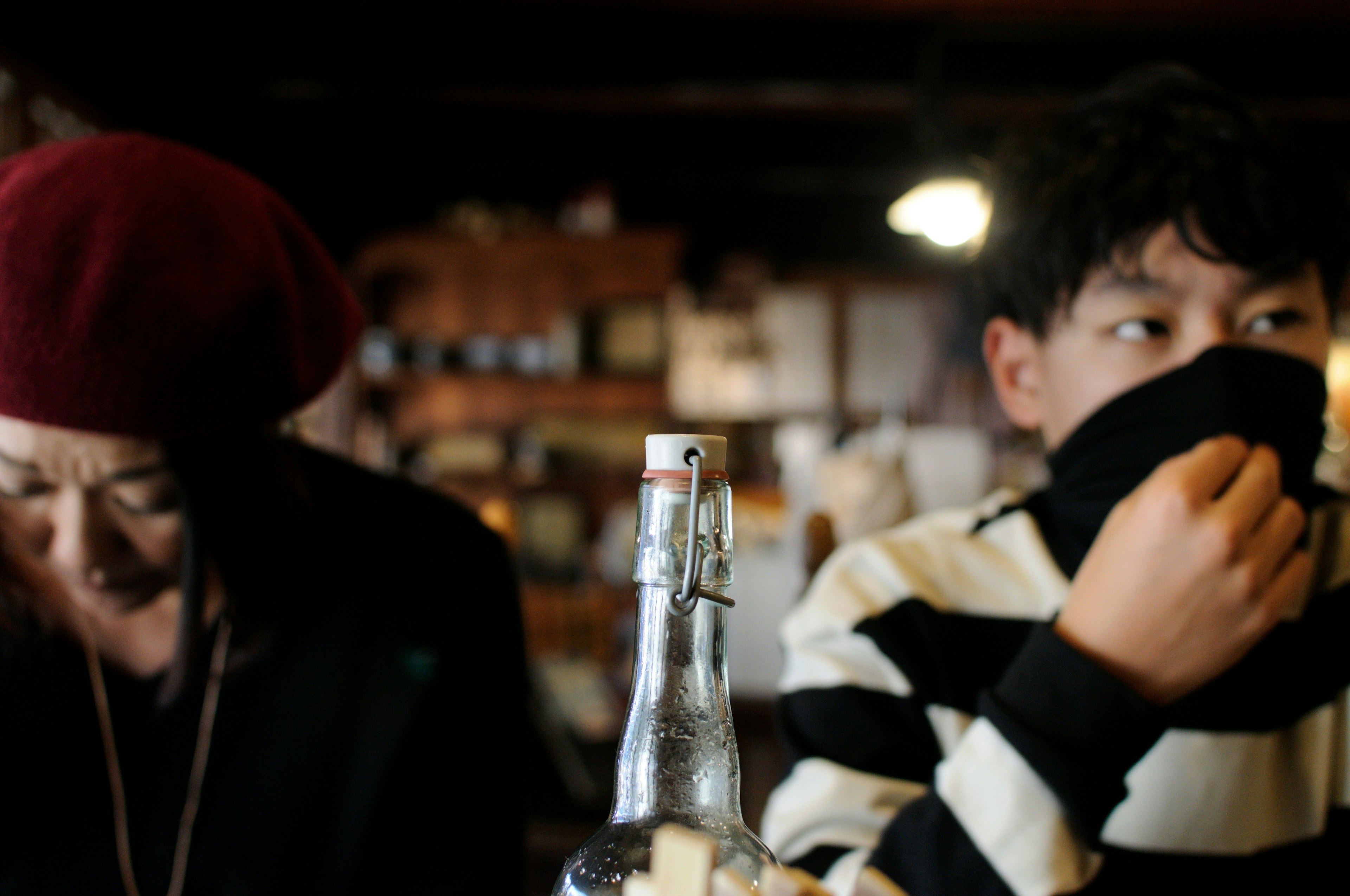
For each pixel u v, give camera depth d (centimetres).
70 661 69
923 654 70
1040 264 67
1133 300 61
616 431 487
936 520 85
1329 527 68
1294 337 61
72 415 49
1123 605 43
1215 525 41
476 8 326
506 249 484
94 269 48
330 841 72
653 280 484
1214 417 57
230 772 72
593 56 357
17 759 68
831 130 435
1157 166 60
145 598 62
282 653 72
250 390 55
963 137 394
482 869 75
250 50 336
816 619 74
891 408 450
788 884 21
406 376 477
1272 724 62
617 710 181
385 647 74
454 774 77
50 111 262
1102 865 60
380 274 489
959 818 45
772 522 434
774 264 545
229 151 357
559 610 268
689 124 425
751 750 228
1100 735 43
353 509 79
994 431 338
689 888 21
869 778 63
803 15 340
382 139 435
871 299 539
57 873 69
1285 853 62
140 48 289
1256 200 57
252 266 54
